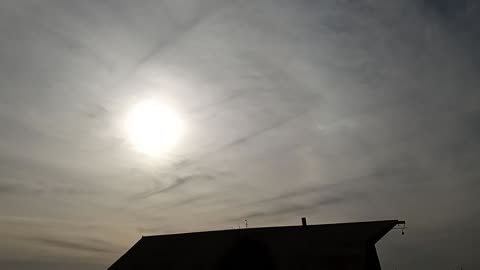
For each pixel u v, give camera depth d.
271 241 21.81
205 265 21.69
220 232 25.17
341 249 19.39
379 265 20.36
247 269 20.52
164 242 26.22
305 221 23.34
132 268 23.86
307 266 18.81
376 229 20.69
